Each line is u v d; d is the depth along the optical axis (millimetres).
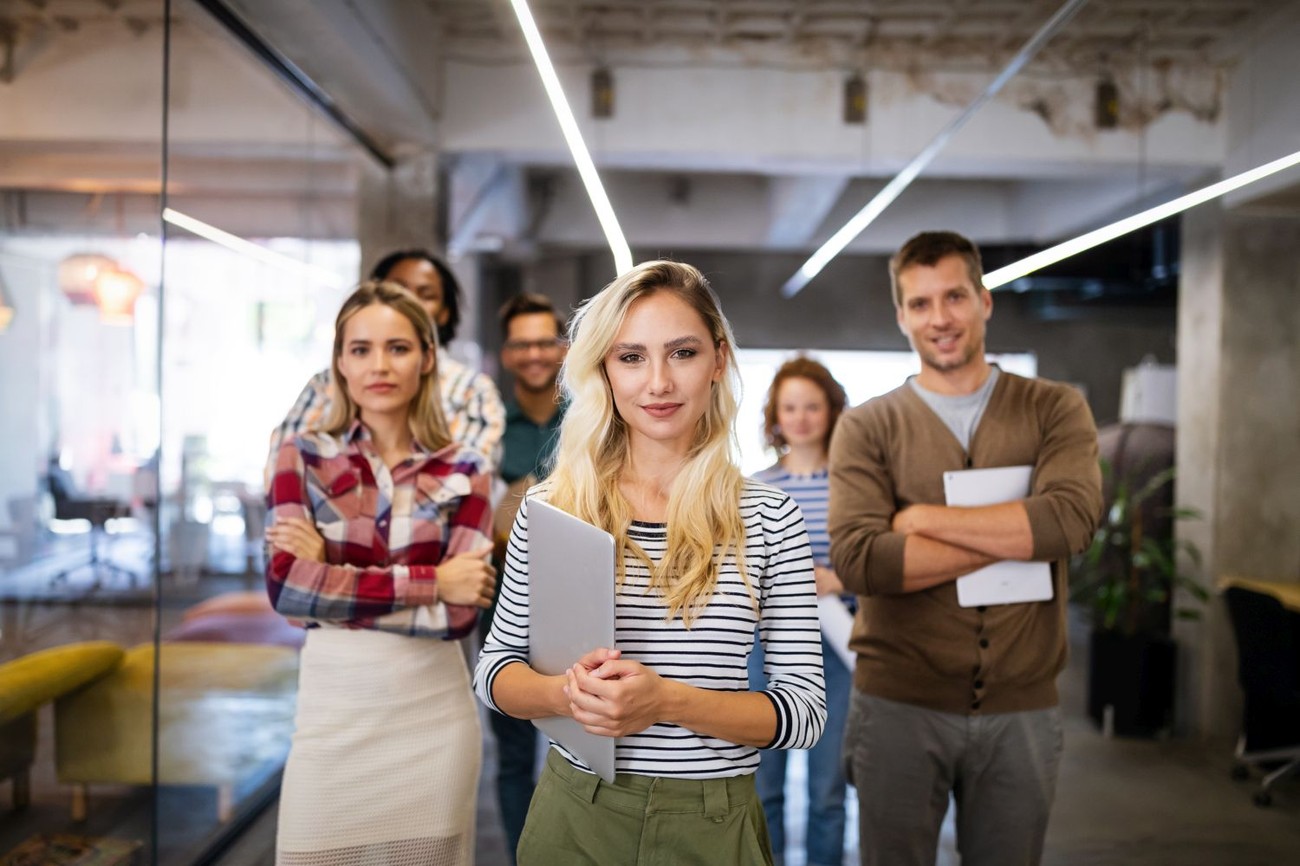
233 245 3494
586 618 1261
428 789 1937
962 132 4898
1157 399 6113
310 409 2346
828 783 2869
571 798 1392
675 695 1251
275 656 3846
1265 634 3920
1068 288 7074
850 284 9148
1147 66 4852
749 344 9180
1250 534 4785
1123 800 3936
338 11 3398
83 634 3121
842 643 2701
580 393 1433
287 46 3490
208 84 3230
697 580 1348
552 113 4859
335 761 1892
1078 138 4891
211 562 3453
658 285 1384
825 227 8266
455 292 3006
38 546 3150
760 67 4914
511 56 4859
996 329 8906
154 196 2965
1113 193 5949
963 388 2105
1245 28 4418
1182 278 5082
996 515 1956
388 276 2900
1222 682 4793
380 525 1979
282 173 3871
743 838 1354
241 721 3602
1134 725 4781
